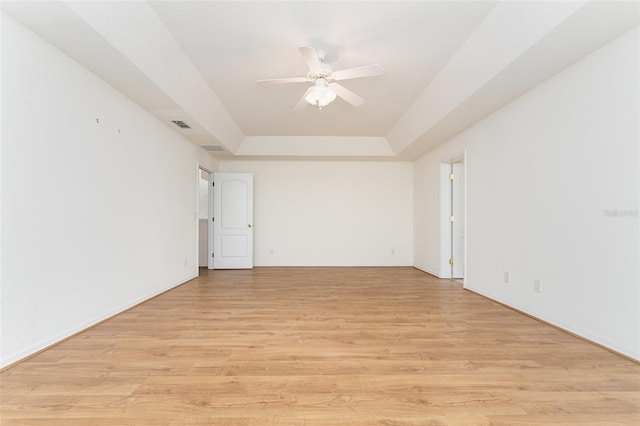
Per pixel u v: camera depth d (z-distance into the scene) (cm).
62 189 257
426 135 495
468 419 158
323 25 273
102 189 307
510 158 357
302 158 683
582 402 172
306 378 198
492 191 393
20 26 219
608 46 237
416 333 278
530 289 326
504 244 370
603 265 243
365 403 171
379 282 520
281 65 346
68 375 199
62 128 257
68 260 264
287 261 702
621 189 229
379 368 211
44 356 227
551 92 295
